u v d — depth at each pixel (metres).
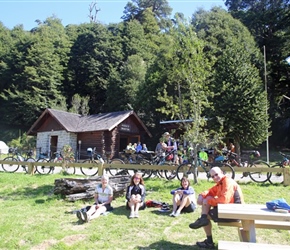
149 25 57.22
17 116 41.28
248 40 30.62
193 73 9.77
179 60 10.00
